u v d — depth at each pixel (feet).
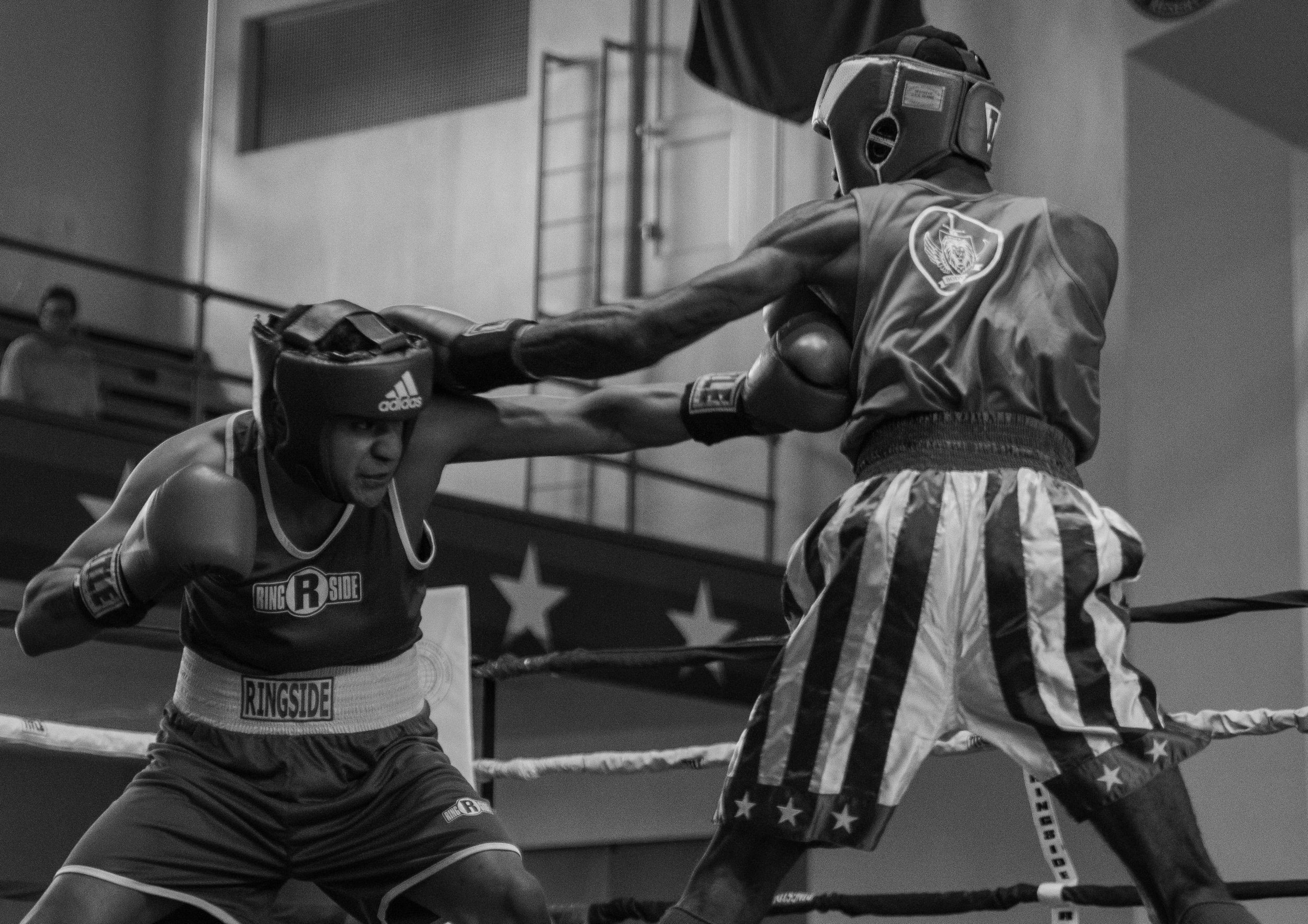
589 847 29.91
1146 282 24.45
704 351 29.58
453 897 8.14
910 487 7.54
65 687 16.63
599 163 31.78
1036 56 25.91
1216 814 22.84
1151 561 23.89
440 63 34.88
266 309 28.27
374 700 8.38
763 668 27.63
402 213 34.63
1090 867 24.14
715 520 30.09
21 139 37.04
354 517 8.11
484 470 32.42
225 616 8.15
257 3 37.55
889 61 8.20
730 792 7.47
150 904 8.04
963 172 8.21
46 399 27.63
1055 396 7.65
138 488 8.21
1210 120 25.14
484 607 24.76
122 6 38.86
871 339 7.75
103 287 37.78
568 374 8.02
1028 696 7.28
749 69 24.66
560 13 33.14
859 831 7.25
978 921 25.30
